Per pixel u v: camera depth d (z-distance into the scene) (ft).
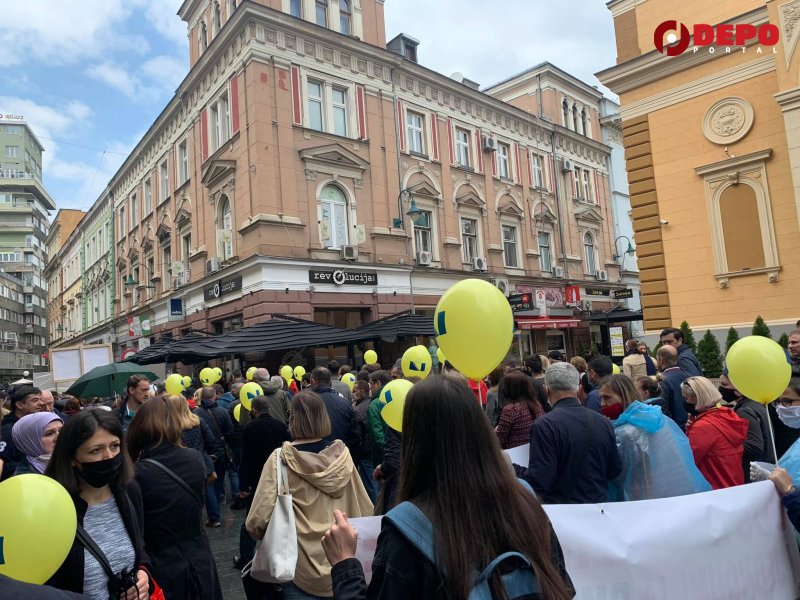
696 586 8.90
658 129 44.83
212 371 34.63
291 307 51.57
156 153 78.84
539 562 4.58
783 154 38.42
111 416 8.01
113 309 97.91
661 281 44.34
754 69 39.78
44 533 5.73
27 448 10.94
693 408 13.51
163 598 8.48
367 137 60.44
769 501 9.76
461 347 10.51
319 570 9.47
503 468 4.88
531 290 77.77
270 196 52.01
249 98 53.06
